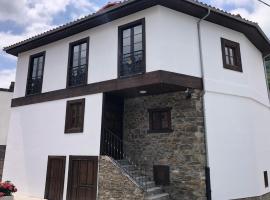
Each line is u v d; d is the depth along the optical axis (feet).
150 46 28.25
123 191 26.99
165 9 29.01
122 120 34.65
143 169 31.22
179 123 29.55
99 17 31.76
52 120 35.70
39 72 40.16
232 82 32.27
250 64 36.19
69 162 32.30
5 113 57.41
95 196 29.04
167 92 31.01
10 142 40.34
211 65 30.94
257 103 36.42
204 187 27.04
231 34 34.04
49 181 33.94
